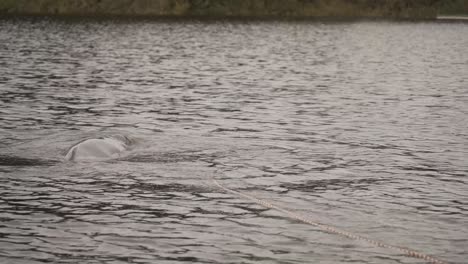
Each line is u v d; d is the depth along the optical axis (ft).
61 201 69.31
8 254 55.57
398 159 88.79
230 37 343.67
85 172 79.36
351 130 107.34
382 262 54.34
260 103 133.49
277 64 218.38
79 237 59.52
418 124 113.09
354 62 229.45
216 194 72.08
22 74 174.09
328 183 77.00
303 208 67.77
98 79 168.86
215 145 94.68
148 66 203.41
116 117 115.55
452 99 142.20
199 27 408.67
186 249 56.90
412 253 56.29
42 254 55.72
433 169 83.97
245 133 103.71
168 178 77.71
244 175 79.66
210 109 125.18
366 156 90.17
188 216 65.10
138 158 86.17
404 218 65.10
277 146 95.09
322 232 60.95
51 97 136.56
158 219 64.23
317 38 349.41
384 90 156.15
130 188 73.82
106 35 337.11
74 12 514.27
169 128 106.52
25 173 78.74
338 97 143.54
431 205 69.41
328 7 550.36
